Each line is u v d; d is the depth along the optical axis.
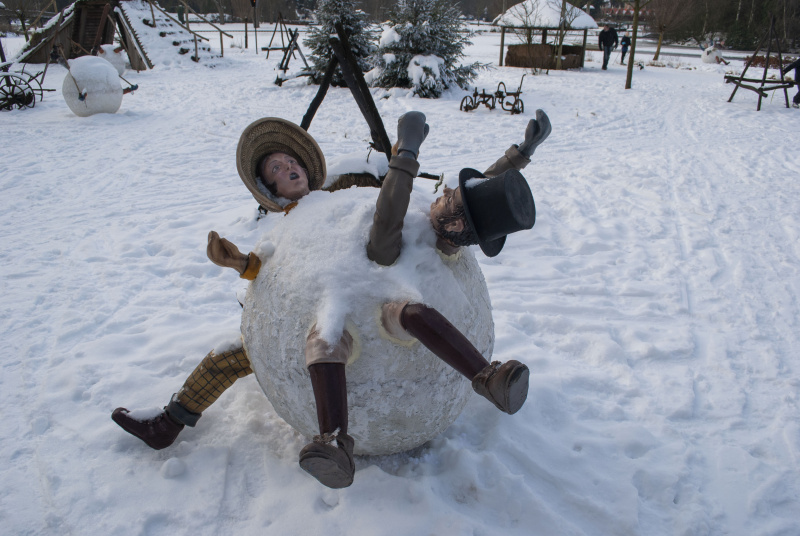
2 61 19.91
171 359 3.77
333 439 2.01
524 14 25.30
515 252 5.85
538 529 2.52
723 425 3.29
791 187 7.99
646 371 3.84
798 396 3.56
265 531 2.47
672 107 15.52
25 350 3.86
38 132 11.22
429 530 2.47
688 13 29.92
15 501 2.62
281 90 17.86
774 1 37.53
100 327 4.25
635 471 2.84
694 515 2.61
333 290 2.27
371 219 2.40
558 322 4.39
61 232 6.20
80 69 12.52
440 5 17.70
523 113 14.59
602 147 10.79
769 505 2.72
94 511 2.55
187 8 24.58
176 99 15.84
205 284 5.04
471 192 2.29
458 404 2.69
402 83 17.86
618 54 33.66
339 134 11.74
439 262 2.40
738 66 27.55
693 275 5.32
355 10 18.98
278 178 2.68
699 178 8.46
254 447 2.96
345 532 2.46
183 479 2.73
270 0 54.34
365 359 2.32
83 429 3.08
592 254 5.85
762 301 4.80
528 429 3.09
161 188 7.95
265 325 2.45
